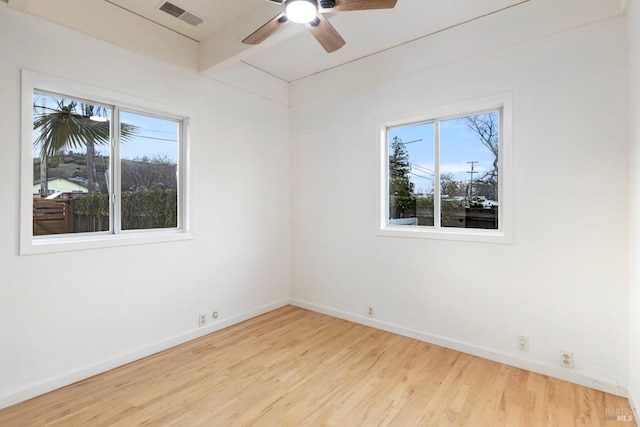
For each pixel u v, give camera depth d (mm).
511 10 2631
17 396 2166
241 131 3746
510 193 2678
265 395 2273
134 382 2436
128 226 2910
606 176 2307
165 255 3037
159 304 2982
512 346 2689
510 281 2703
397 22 2861
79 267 2486
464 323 2947
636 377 2059
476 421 2000
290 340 3209
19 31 2197
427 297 3174
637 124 2008
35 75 2264
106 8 2600
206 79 3373
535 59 2562
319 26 2170
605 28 2299
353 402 2195
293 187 4324
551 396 2248
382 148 3521
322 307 4027
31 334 2252
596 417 2025
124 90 2740
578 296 2414
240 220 3740
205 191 3379
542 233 2553
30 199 2260
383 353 2920
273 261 4160
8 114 2166
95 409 2107
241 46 2863
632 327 2164
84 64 2502
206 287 3383
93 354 2547
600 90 2320
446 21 2850
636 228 2068
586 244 2383
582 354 2395
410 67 3219
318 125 4043
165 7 2699
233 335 3336
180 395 2270
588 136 2367
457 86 2949
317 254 4074
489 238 2799
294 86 4258
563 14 2420
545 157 2529
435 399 2225
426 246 3178
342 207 3826
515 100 2650
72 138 2582
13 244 2186
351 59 3629
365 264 3635
